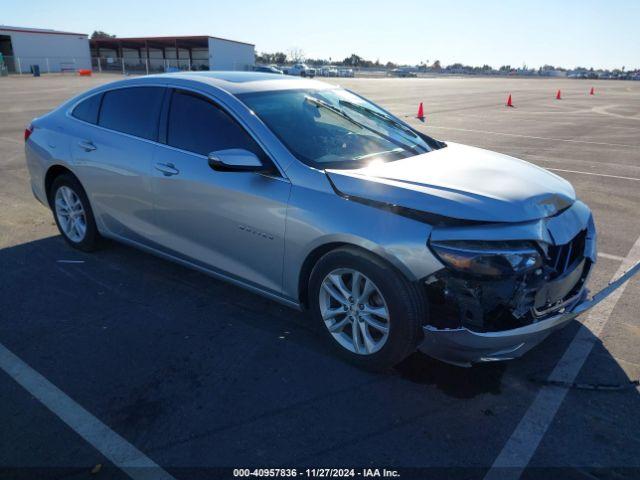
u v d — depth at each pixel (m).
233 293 4.12
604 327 3.68
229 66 59.31
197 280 4.34
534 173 3.45
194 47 62.41
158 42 63.31
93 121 4.41
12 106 17.17
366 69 119.62
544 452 2.52
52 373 3.07
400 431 2.65
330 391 2.96
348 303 3.09
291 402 2.86
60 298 3.97
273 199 3.20
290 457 2.47
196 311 3.82
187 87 3.81
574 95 35.62
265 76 4.20
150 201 3.95
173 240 3.93
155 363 3.19
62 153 4.55
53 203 4.97
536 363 3.24
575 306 2.99
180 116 3.80
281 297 3.44
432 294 2.73
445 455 2.50
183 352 3.31
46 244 5.05
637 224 6.02
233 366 3.17
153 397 2.88
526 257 2.66
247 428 2.65
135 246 4.32
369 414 2.77
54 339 3.42
